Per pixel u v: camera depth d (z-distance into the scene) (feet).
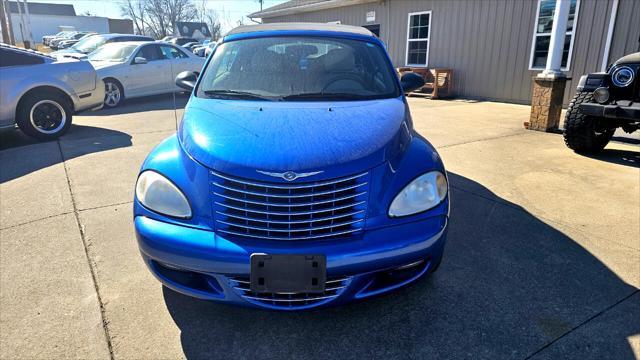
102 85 23.15
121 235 10.58
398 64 43.88
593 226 10.88
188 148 7.34
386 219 6.79
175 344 6.89
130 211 12.05
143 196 7.25
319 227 6.54
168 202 7.00
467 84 37.47
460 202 12.46
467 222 11.14
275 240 6.54
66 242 10.22
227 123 7.63
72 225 11.16
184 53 35.96
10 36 75.00
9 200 12.92
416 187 7.13
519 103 33.65
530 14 31.86
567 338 6.91
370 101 9.01
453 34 37.73
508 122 24.88
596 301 7.84
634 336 6.93
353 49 10.42
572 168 15.62
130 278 8.70
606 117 15.16
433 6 38.96
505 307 7.72
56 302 7.93
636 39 26.55
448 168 15.71
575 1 29.07
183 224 6.83
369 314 7.60
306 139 6.98
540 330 7.11
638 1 26.13
